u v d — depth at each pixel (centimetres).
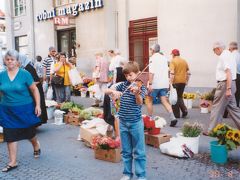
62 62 1158
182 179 534
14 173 581
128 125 500
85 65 1883
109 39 1752
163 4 1473
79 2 1917
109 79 1259
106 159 632
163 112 1123
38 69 1350
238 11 1261
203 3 1346
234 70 756
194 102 1265
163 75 902
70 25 2011
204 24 1349
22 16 2425
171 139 689
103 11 1777
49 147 734
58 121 980
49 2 2139
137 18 1659
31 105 606
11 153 600
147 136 727
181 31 1419
